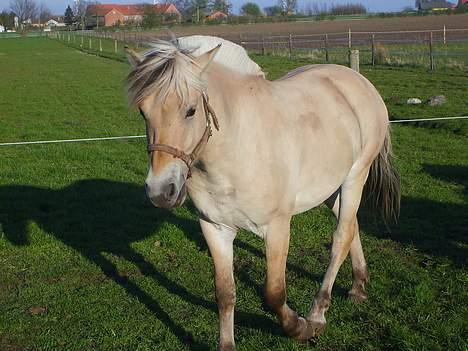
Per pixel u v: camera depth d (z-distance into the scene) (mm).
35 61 34875
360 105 4445
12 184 8016
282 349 3779
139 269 5242
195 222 6375
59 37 69938
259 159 3316
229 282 3568
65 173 8633
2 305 4574
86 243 5840
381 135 4648
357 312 4301
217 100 3135
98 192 7547
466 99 13531
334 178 4023
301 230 6059
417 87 16078
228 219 3445
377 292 4586
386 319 4125
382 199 4863
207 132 3029
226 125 3168
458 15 66688
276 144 3412
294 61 25297
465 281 4664
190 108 2840
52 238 5945
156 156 2865
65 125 13297
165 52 2875
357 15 85938
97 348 3949
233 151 3221
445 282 4672
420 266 5082
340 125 4070
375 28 52906
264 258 5406
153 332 4125
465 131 10227
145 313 4402
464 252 5320
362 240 5730
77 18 106875
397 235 5820
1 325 4246
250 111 3338
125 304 4559
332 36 44188
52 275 5129
